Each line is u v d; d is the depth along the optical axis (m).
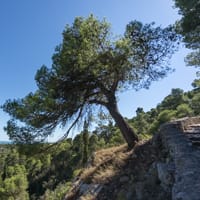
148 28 15.12
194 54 20.78
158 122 33.94
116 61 14.14
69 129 14.70
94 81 14.66
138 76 15.80
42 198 38.16
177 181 6.80
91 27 14.45
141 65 15.41
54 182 63.25
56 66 14.06
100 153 15.86
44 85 14.00
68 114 14.23
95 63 13.77
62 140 14.71
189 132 9.61
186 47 17.56
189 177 6.65
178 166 7.48
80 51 13.73
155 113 62.41
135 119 54.41
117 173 11.38
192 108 40.59
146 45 15.05
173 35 15.28
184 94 62.31
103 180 11.45
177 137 9.34
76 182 14.35
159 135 10.96
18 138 13.50
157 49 15.20
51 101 12.95
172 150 8.82
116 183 10.61
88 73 14.05
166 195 7.54
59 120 14.08
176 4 15.90
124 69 14.72
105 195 10.30
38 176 78.31
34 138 13.66
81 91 14.53
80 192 12.30
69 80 14.13
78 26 14.70
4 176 87.88
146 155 11.30
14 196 73.69
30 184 79.12
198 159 7.48
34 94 13.52
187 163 7.37
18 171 83.50
